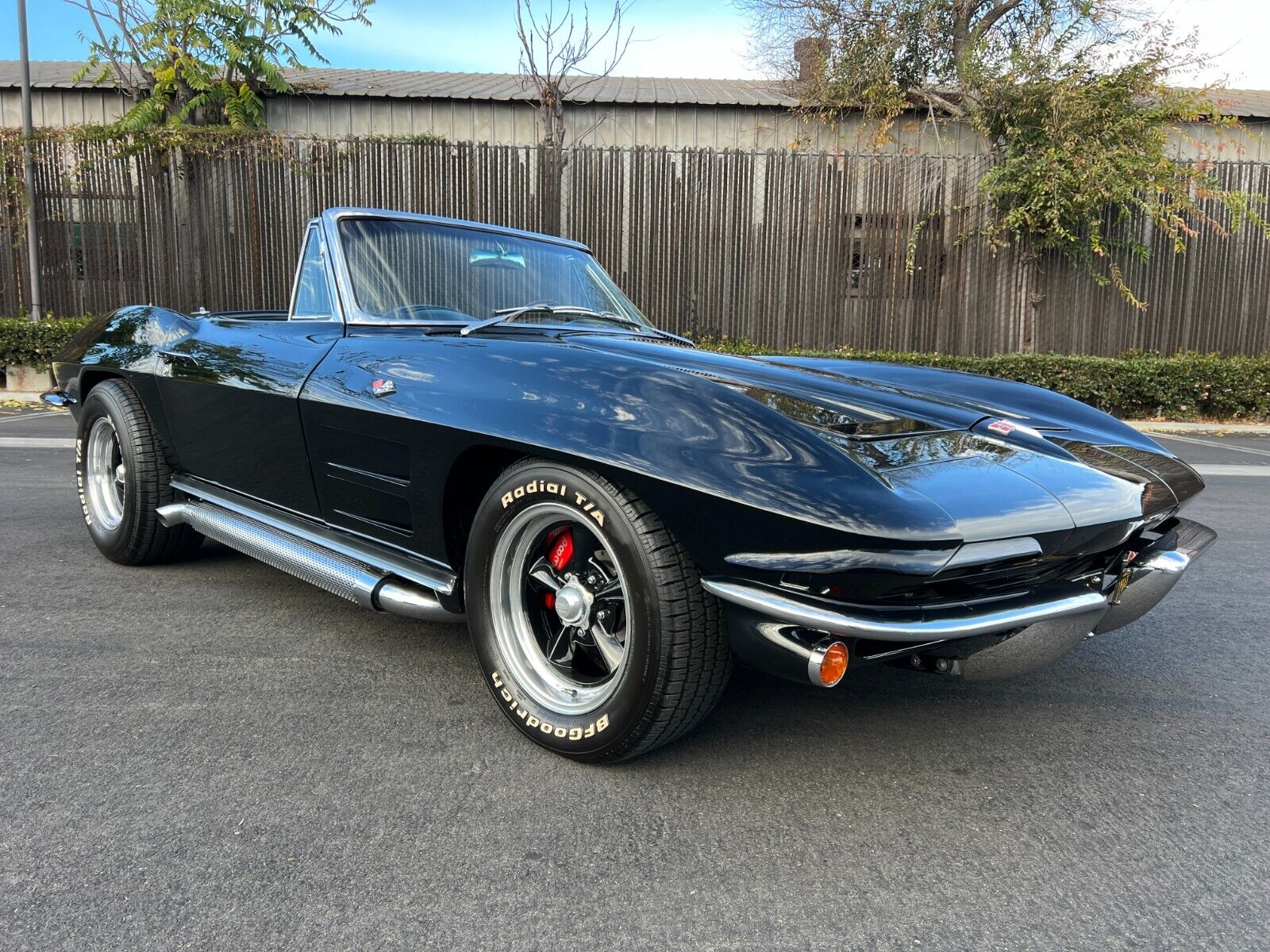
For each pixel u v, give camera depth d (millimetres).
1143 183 11070
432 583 2205
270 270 11359
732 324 11578
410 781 1888
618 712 1838
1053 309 11688
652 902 1501
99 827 1666
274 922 1412
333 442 2373
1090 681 2635
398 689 2373
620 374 1920
